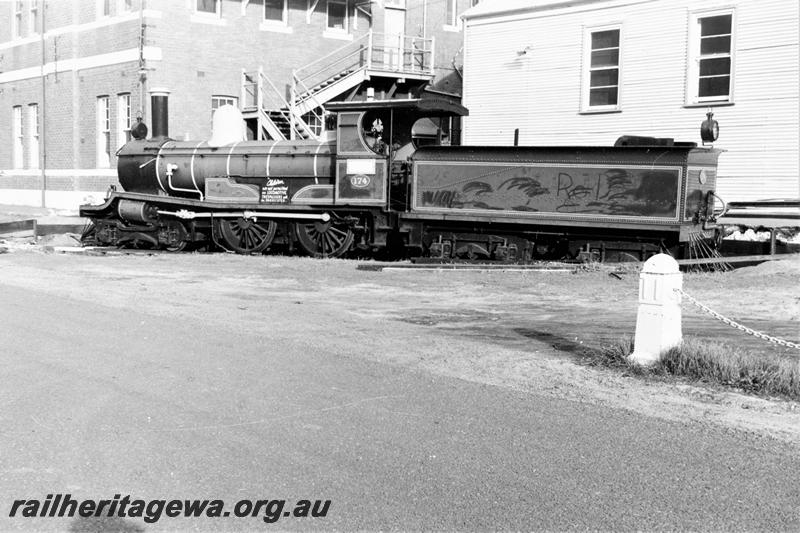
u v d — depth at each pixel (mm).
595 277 14438
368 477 5355
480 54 25516
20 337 9367
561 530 4645
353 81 28891
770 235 16812
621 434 6195
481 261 16625
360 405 6875
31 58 32656
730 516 4824
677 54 21641
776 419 6605
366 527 4676
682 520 4770
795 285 12977
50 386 7332
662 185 15039
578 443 6000
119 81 28125
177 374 7785
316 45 30266
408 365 8266
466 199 16938
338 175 18500
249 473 5402
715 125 15453
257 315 11047
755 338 9430
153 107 22203
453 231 17375
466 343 9305
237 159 20016
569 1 23391
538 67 24312
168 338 9414
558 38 23859
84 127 29984
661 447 5926
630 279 14188
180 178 20781
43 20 31625
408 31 31531
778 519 4785
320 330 10039
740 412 6785
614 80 23016
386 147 18266
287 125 28141
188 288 13672
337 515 4820
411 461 5633
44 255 19016
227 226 20219
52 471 5406
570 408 6844
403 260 18516
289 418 6512
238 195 19891
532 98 24500
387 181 18094
